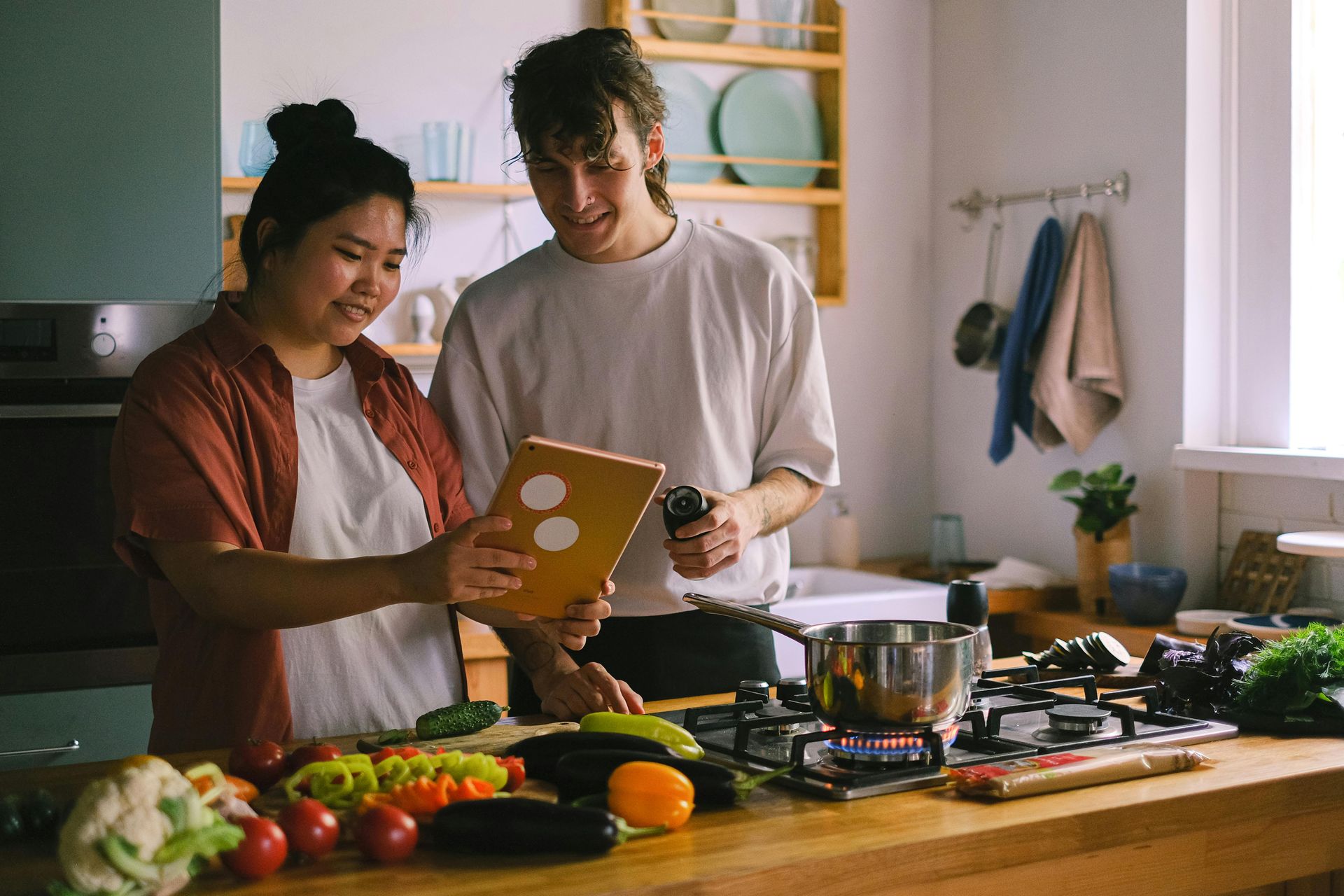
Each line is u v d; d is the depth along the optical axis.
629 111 1.65
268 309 1.55
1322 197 2.73
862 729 1.26
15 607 2.52
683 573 1.62
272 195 1.48
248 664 1.45
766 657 1.93
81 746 2.51
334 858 1.06
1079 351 3.07
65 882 0.95
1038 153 3.31
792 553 3.55
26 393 2.51
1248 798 1.25
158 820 0.94
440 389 1.87
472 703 1.47
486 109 3.21
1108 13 3.07
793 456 1.90
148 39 2.62
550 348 1.85
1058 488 3.01
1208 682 1.56
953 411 3.66
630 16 3.29
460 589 1.33
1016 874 1.13
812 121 3.51
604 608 1.47
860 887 1.05
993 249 3.46
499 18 3.21
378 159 1.50
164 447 1.42
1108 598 2.96
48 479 2.53
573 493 1.33
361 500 1.59
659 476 1.34
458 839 1.06
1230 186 2.88
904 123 3.67
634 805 1.10
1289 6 2.74
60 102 2.58
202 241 2.68
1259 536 2.78
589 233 1.72
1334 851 1.33
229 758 1.31
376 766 1.20
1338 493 2.62
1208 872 1.24
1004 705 1.55
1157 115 2.94
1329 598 2.64
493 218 3.20
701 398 1.83
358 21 3.09
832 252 3.51
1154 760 1.28
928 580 3.30
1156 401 2.97
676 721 1.52
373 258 1.50
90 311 2.53
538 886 0.98
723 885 1.00
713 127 3.40
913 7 3.66
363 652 1.57
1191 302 2.88
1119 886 1.19
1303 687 1.45
